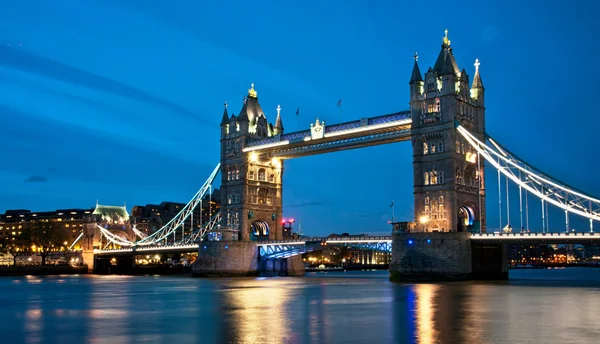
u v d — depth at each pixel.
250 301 81.50
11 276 196.25
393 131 135.75
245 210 165.00
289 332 51.00
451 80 124.75
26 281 153.88
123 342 47.62
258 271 165.50
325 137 145.62
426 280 118.06
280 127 177.00
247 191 166.25
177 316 64.25
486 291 91.56
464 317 58.94
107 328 55.59
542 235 109.69
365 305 72.44
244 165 166.50
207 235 176.38
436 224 123.50
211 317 62.75
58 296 96.06
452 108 124.12
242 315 64.12
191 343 46.50
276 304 76.31
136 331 53.31
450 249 117.25
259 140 163.62
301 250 154.50
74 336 51.16
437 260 118.19
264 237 171.62
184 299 86.56
